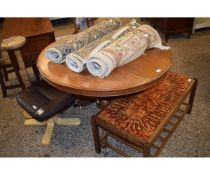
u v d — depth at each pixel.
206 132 1.86
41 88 1.78
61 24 3.89
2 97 2.41
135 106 1.52
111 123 1.42
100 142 1.73
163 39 3.26
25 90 1.76
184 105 2.03
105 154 1.76
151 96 1.59
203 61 2.74
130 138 1.35
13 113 2.20
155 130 1.35
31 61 2.26
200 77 2.47
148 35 1.50
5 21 2.35
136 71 1.37
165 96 1.59
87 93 1.29
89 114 2.14
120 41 1.39
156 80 1.33
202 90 2.29
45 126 2.04
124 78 1.32
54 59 1.46
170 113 1.46
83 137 1.92
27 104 1.65
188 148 1.75
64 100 1.66
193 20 3.14
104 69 1.26
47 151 1.83
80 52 1.37
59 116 2.13
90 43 1.46
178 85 1.69
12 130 2.03
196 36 3.33
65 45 1.45
